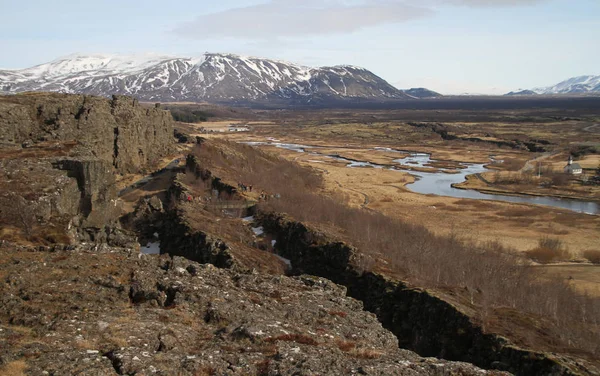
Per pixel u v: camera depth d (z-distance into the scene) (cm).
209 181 12350
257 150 18562
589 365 4612
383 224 9694
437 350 5572
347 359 3247
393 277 6838
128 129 15112
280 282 5112
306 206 10300
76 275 4122
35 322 3192
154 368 2756
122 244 7538
